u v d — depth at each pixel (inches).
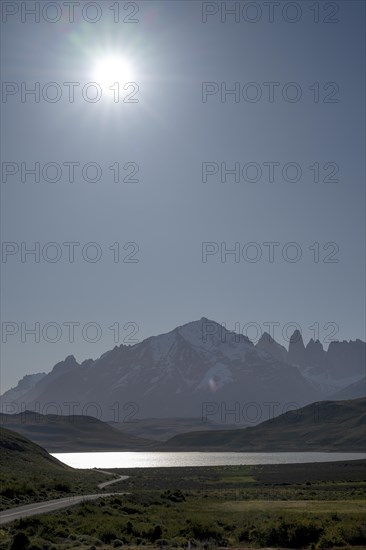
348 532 1889.8
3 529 1862.7
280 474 6948.8
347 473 6742.1
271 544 1882.4
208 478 6353.3
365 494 3895.2
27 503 2859.3
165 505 3075.8
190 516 2517.2
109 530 1923.0
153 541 1909.4
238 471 7795.3
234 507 2933.1
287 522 1974.7
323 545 1811.0
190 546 1758.1
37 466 6008.9
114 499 3036.4
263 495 3905.0
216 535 2017.7
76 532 1950.1
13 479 3932.1
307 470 7613.2
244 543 1914.4
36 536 1779.0
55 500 3085.6
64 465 7701.8
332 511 2608.3
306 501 3309.5
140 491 4170.8
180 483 5482.3
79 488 4239.7
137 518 2388.0
